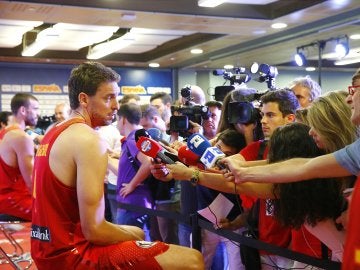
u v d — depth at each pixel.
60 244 1.98
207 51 10.06
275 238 2.19
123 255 2.00
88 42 9.66
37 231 2.04
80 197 1.95
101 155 1.99
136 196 3.41
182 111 3.34
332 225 1.79
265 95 2.45
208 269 2.69
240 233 2.42
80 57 10.70
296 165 1.70
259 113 2.62
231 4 6.98
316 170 1.61
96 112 2.15
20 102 4.17
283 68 12.02
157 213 2.91
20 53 10.14
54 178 1.98
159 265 2.02
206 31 8.07
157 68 12.16
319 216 1.78
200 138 2.18
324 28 7.46
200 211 2.44
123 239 2.08
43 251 2.02
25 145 3.69
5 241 4.18
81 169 1.95
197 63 11.11
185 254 2.05
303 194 1.76
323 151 1.83
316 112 1.82
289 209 1.80
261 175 1.77
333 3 6.36
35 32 8.80
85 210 1.95
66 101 11.35
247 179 1.82
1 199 3.70
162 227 3.41
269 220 2.20
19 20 7.09
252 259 2.29
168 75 12.29
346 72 13.16
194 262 2.05
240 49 9.43
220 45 9.45
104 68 2.17
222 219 2.39
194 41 9.32
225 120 2.91
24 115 4.18
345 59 11.20
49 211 1.99
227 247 2.62
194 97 4.43
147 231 3.53
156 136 3.46
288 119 2.38
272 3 7.16
